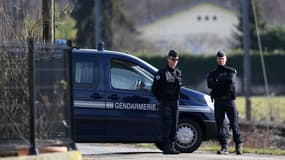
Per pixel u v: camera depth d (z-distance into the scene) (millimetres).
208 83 33781
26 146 24266
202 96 34531
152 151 36750
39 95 24484
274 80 134875
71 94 25188
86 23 105500
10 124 24672
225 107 33688
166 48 182875
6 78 24969
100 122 32656
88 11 105875
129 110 33031
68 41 25500
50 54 24781
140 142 33312
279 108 70500
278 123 56844
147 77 33594
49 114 24719
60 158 24234
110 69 33031
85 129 32469
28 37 27516
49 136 24719
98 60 32906
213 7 190625
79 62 32625
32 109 24312
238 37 157250
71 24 101188
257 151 36938
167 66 32312
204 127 34312
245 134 45156
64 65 25062
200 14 190500
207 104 34375
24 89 24797
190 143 34125
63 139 25016
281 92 134125
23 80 24891
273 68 134875
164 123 32250
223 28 189750
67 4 31344
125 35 144500
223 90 33562
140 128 33188
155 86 32125
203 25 190625
